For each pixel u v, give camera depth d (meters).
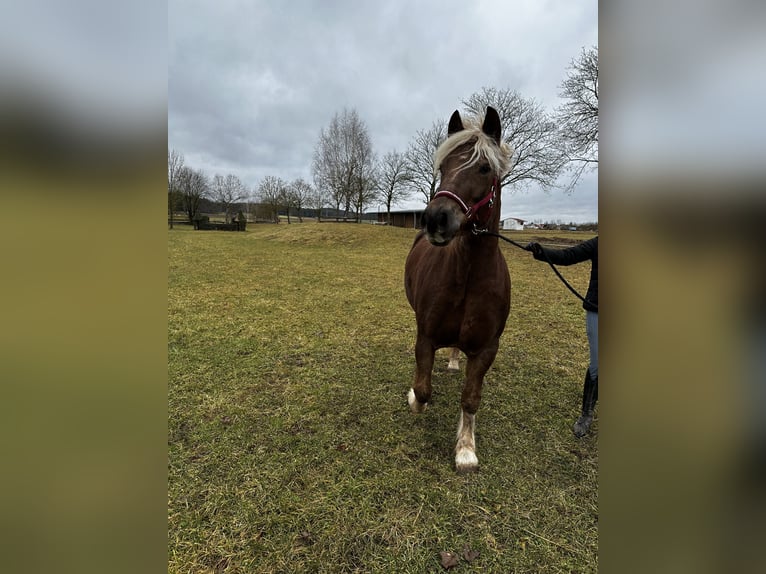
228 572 1.42
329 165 28.03
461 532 1.62
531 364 3.43
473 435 2.11
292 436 2.27
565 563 1.49
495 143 1.74
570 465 2.05
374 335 4.20
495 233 1.80
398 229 19.66
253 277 7.70
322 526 1.63
